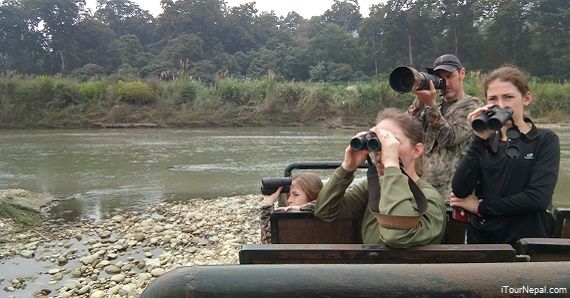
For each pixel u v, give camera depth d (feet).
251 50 218.59
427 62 177.47
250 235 22.56
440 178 11.98
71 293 15.99
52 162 45.93
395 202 5.96
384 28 185.68
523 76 7.90
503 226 7.84
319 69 175.83
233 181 36.14
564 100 88.48
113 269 18.12
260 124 89.81
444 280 3.89
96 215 26.81
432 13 178.81
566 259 6.30
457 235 8.95
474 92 78.79
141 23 255.09
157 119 89.35
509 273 3.93
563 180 33.83
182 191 32.89
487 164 7.92
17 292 16.21
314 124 89.81
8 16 201.77
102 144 60.39
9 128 86.38
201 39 211.41
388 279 3.89
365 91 91.35
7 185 35.12
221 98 94.48
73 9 210.18
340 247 6.09
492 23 171.83
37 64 210.18
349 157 7.66
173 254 20.11
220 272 3.90
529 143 7.77
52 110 89.86
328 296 3.85
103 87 93.66
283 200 12.19
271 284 3.86
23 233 23.12
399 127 7.37
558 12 162.09
